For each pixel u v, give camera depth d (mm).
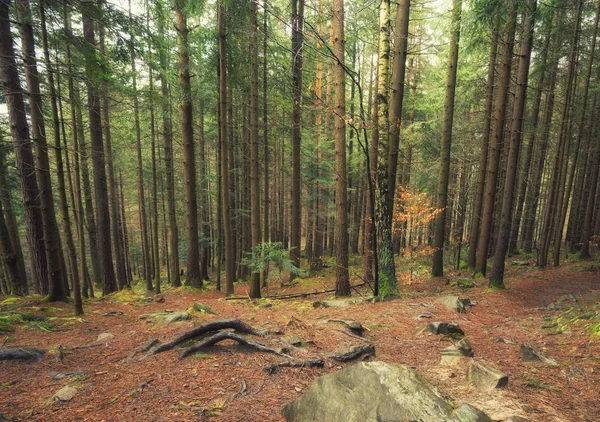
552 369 4102
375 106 9062
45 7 6434
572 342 4895
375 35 15102
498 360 4598
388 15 8062
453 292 10609
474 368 3980
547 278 12055
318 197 20594
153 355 4438
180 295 12820
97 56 7535
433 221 20156
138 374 3875
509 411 3076
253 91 10984
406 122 18766
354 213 24344
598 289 10031
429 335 5852
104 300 10711
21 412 3039
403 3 8711
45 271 9500
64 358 4465
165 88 14984
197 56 11203
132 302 10648
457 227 18891
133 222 35969
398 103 9070
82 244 12133
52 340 5473
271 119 15852
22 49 6754
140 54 7840
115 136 16812
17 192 13031
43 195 8305
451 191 20547
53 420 2898
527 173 17875
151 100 10961
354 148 21281
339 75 9836
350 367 3145
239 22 9703
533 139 16359
